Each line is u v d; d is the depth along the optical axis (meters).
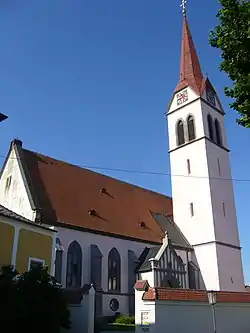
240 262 48.28
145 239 44.38
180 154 52.75
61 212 38.34
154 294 23.11
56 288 20.69
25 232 25.31
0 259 22.88
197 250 47.09
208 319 25.67
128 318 34.69
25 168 39.44
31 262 25.31
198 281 45.47
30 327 18.72
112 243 41.00
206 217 47.41
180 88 55.41
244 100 16.48
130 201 49.53
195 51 59.00
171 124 55.34
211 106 54.22
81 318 25.06
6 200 39.41
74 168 46.12
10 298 18.22
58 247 35.12
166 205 55.09
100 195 45.84
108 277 39.03
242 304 28.95
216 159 51.16
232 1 16.20
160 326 22.52
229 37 16.11
